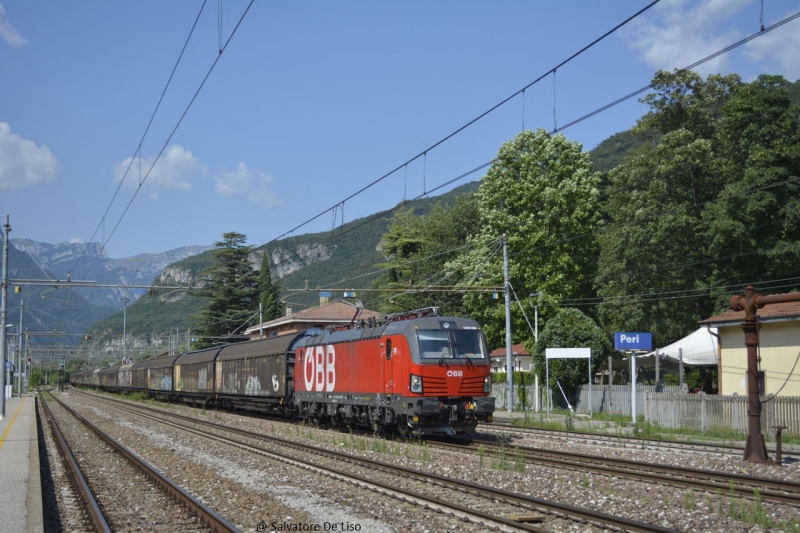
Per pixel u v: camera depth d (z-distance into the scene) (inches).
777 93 1477.6
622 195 1859.0
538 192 1815.9
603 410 1366.9
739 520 418.3
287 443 857.5
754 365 676.1
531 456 683.4
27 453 769.6
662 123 1788.9
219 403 1740.9
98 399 2546.8
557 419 1251.2
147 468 641.6
